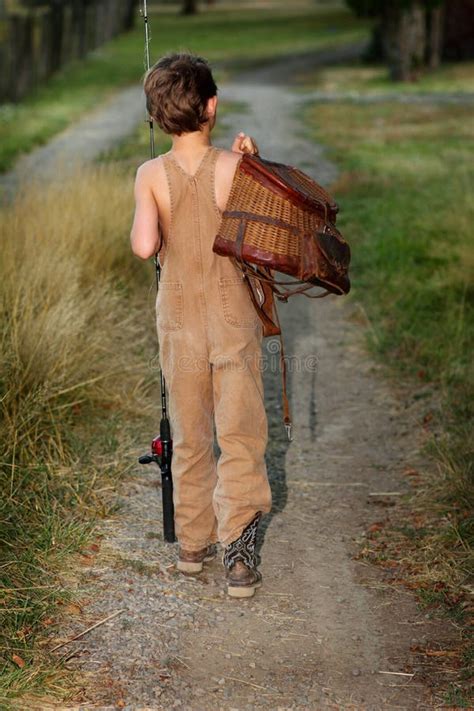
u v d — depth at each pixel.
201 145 4.62
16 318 6.93
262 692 4.25
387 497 6.18
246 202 4.48
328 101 31.56
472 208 12.53
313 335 9.57
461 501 5.89
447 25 43.69
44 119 25.72
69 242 9.32
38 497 5.65
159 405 7.30
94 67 41.03
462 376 7.94
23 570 4.91
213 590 5.04
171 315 4.70
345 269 4.65
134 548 5.34
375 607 4.94
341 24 68.25
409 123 26.14
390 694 4.26
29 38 31.52
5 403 6.20
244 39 59.53
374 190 16.31
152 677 4.28
